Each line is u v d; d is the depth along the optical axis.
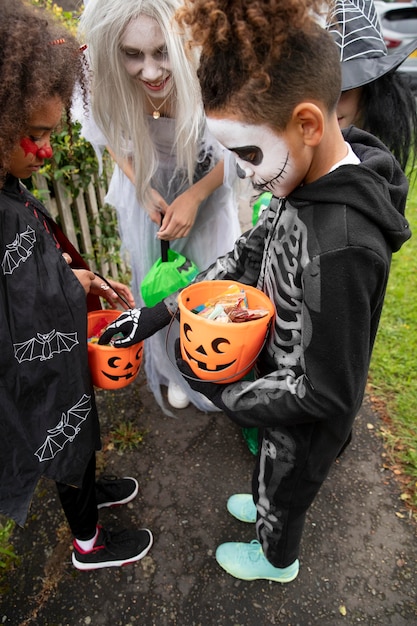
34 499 1.77
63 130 2.03
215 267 1.29
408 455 1.94
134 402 2.23
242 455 1.98
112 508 1.77
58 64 0.92
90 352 1.24
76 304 1.10
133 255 1.97
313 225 0.83
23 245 1.00
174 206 1.53
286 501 1.22
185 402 2.17
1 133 0.88
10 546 1.60
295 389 0.94
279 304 0.98
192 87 1.26
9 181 1.03
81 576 1.55
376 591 1.51
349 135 1.02
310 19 0.68
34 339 1.04
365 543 1.65
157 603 1.48
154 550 1.63
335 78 0.75
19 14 0.89
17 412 1.06
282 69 0.71
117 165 1.70
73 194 2.41
